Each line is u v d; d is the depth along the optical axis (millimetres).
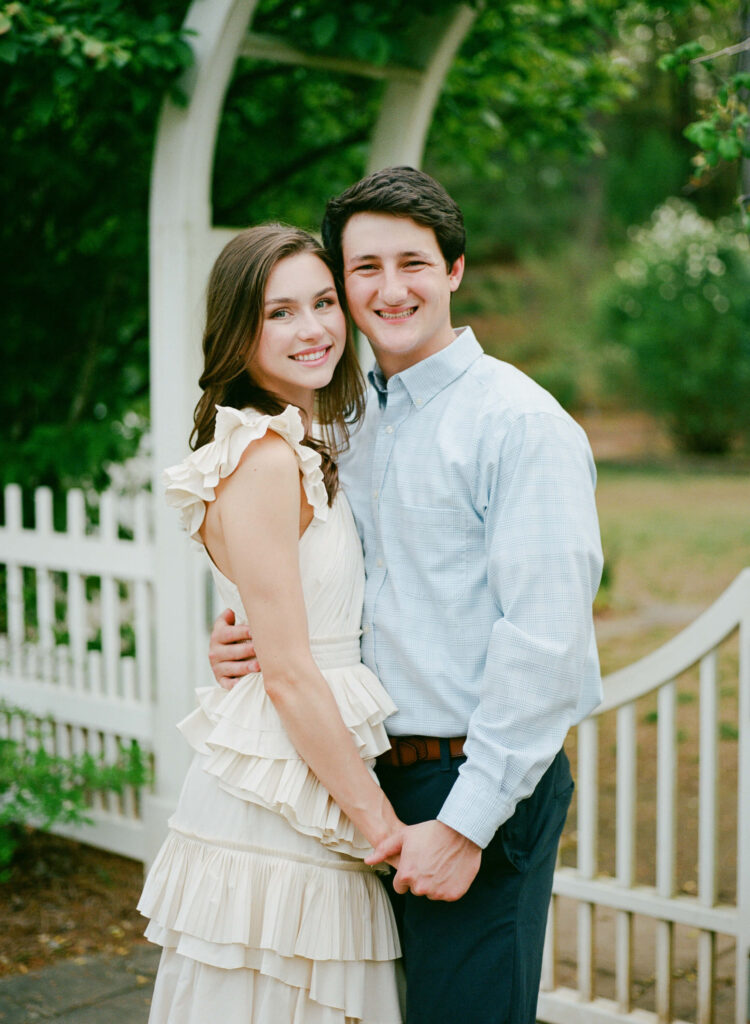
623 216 21453
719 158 2598
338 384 1996
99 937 3145
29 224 4770
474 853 1647
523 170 20469
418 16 3598
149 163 4566
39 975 2912
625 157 21328
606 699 2541
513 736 1618
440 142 5242
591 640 1863
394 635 1810
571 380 18859
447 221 1792
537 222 20703
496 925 1746
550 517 1643
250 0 3164
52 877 3551
